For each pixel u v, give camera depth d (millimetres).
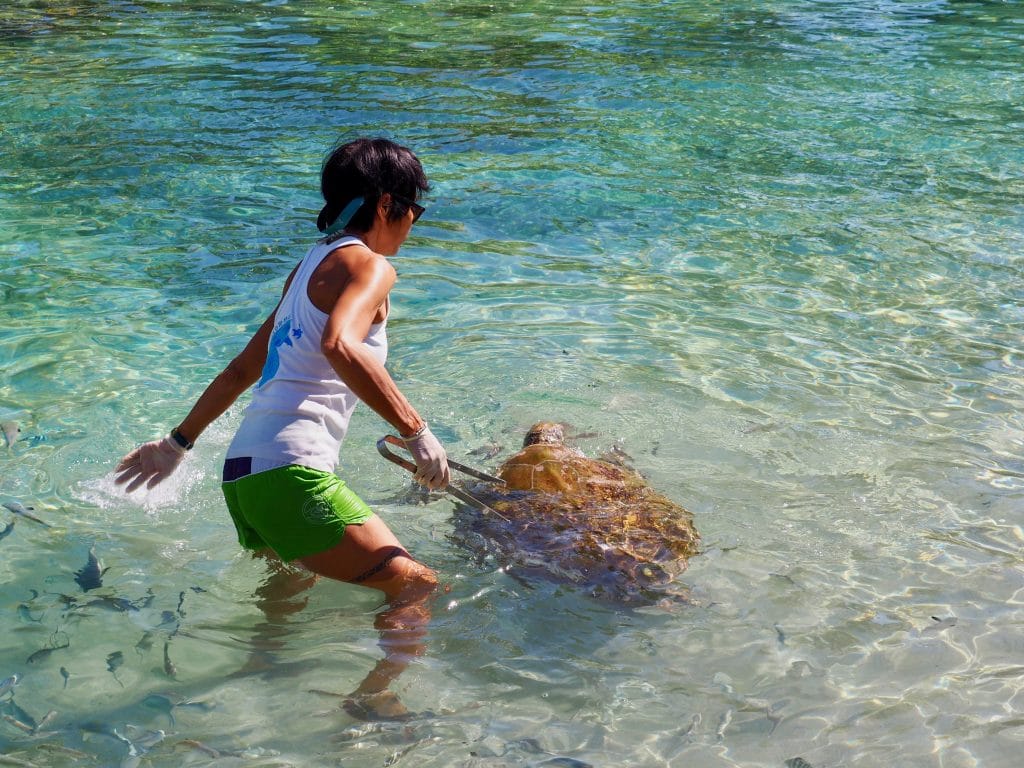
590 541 3744
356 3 15414
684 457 4473
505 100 10578
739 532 3896
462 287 6414
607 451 4504
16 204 7762
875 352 5531
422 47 12789
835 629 3326
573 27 13961
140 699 3008
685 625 3369
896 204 7852
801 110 10250
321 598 3543
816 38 13312
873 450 4508
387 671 3152
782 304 6176
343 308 3223
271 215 7621
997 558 3703
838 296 6289
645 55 12398
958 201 7910
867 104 10438
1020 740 2816
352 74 11508
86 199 7875
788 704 2982
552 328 5828
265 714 2949
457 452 4520
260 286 6398
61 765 2730
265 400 3422
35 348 5500
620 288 6414
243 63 11930
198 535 3912
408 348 5562
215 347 5562
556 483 4074
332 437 3453
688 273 6652
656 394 5055
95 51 12406
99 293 6262
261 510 3361
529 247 7086
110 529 3924
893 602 3463
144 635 3311
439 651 3252
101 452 4469
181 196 7973
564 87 11055
